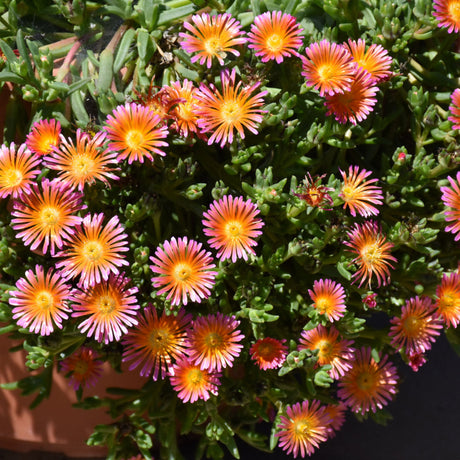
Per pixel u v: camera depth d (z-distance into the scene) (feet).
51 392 3.60
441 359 4.24
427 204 3.44
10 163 3.14
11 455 3.77
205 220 3.21
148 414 3.43
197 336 3.22
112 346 3.34
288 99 3.21
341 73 3.22
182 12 3.36
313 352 3.26
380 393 3.46
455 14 3.32
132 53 3.37
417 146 3.41
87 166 3.12
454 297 3.34
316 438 3.39
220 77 3.26
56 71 3.43
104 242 3.13
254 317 3.24
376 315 4.25
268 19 3.22
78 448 3.68
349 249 3.30
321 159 3.37
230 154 3.36
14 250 3.29
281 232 3.30
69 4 3.33
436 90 3.49
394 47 3.36
